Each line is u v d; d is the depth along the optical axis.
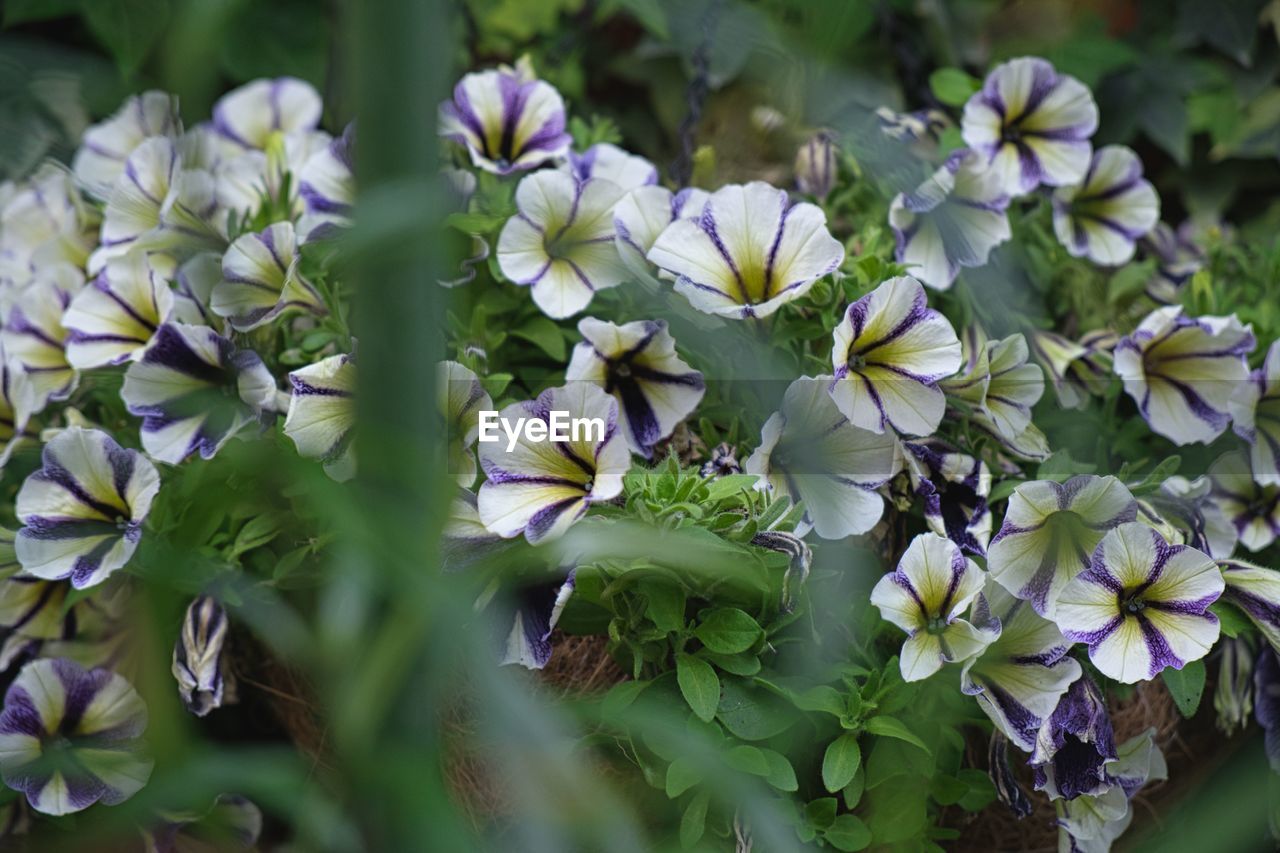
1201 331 1.21
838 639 1.17
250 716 1.26
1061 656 1.15
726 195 1.17
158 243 1.21
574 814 1.02
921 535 1.14
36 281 1.26
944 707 1.17
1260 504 1.22
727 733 1.14
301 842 1.05
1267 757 1.21
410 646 1.02
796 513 1.14
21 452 1.23
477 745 1.11
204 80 1.06
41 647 1.23
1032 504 1.15
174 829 1.20
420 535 1.03
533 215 1.20
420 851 1.00
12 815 1.22
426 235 1.03
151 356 1.18
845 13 1.28
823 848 1.15
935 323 1.16
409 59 1.03
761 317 1.16
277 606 1.16
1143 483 1.19
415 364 1.03
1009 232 1.24
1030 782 1.19
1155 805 1.23
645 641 1.14
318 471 1.12
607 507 1.14
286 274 1.19
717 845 1.14
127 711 1.19
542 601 1.14
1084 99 1.26
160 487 1.19
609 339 1.18
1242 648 1.20
